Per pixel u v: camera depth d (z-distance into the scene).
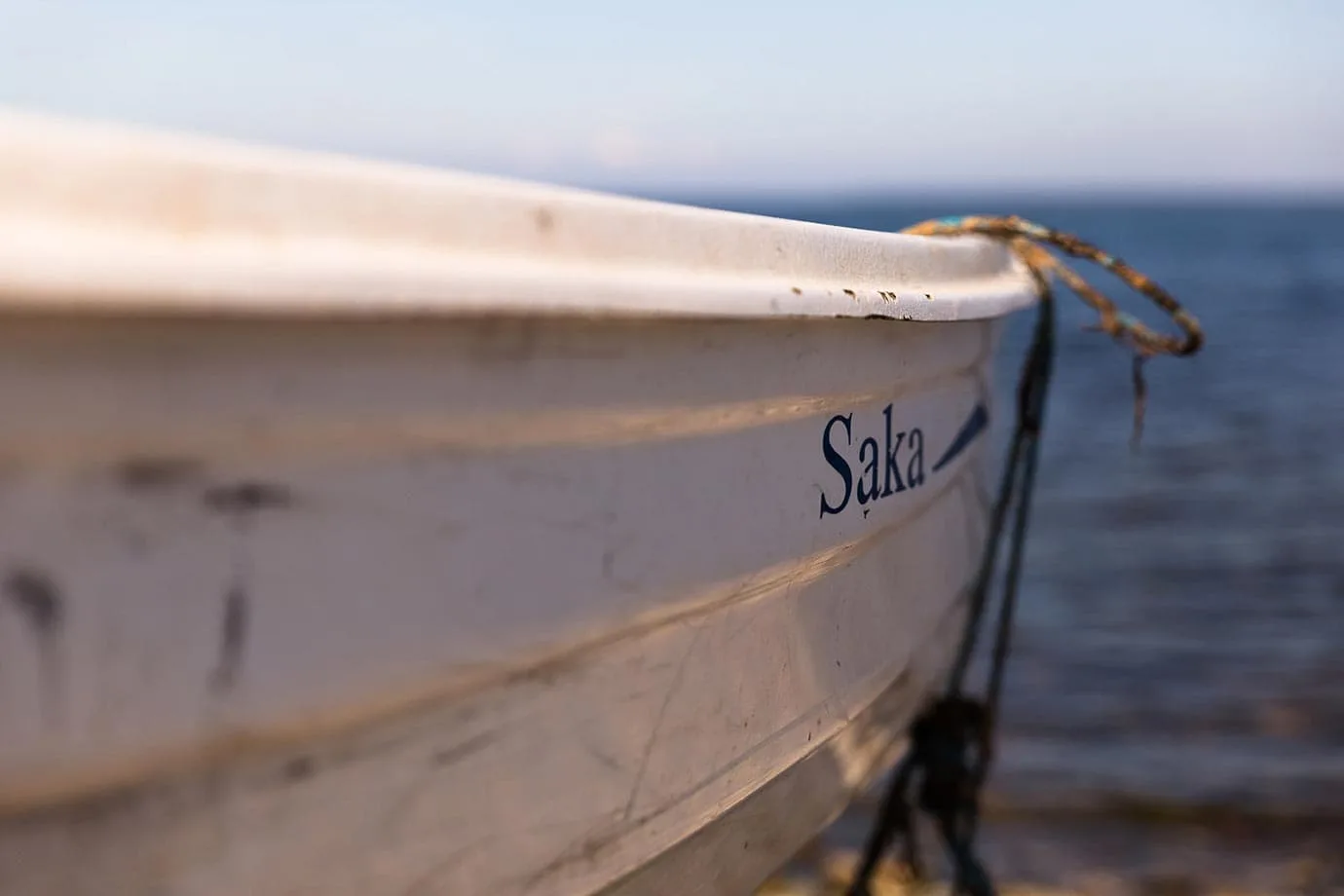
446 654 1.40
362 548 1.36
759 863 1.68
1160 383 14.54
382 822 1.40
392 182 1.35
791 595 1.63
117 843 1.32
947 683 2.08
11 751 1.28
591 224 1.42
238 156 1.31
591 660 1.48
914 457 1.79
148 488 1.30
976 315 1.78
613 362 1.44
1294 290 26.72
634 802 1.52
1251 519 7.70
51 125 1.26
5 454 1.25
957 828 2.25
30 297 1.16
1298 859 3.35
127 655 1.30
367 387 1.34
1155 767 4.01
